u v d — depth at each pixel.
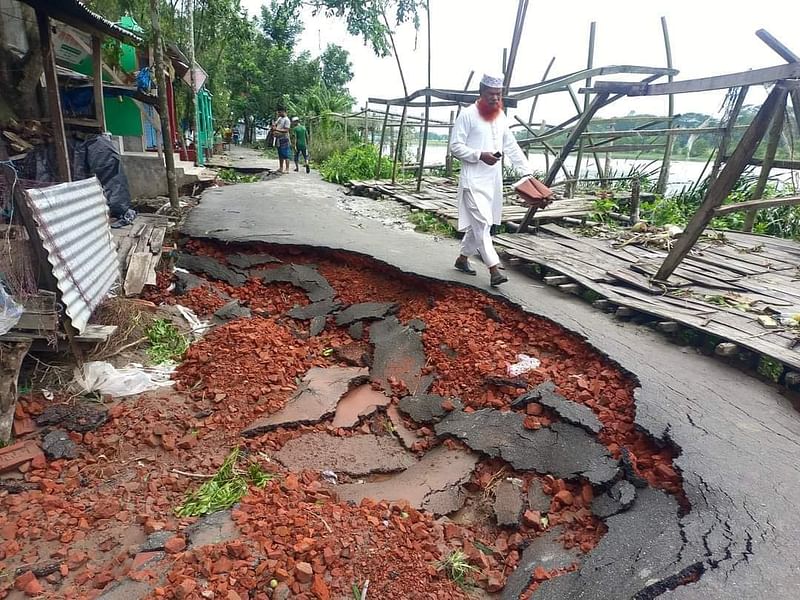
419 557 3.10
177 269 7.01
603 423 3.95
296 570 2.70
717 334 4.72
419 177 12.29
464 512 3.74
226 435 4.28
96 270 5.14
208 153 20.41
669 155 11.87
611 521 3.21
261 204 10.23
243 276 7.14
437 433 4.43
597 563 2.86
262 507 3.36
